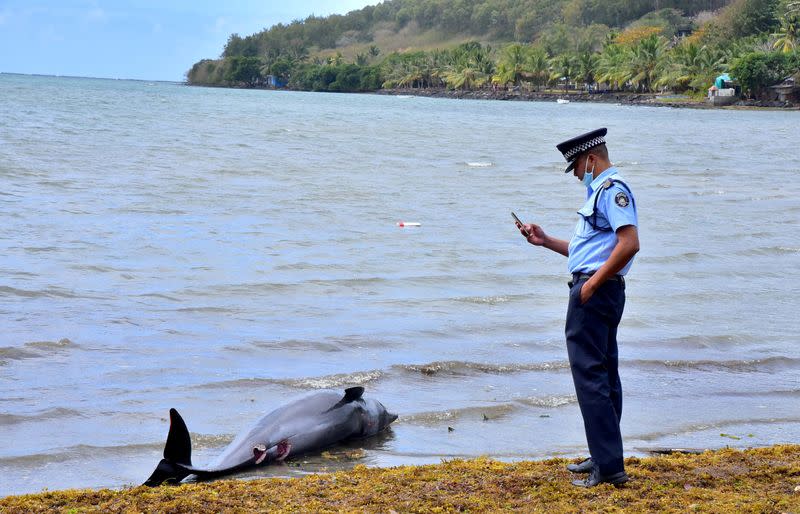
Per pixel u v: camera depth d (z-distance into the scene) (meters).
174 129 58.09
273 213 22.77
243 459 7.39
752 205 26.97
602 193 5.87
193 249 17.61
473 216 23.55
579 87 194.00
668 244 19.80
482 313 13.47
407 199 26.61
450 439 8.31
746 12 176.38
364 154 43.38
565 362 10.97
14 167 30.56
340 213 23.22
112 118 68.94
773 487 6.38
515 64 188.75
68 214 21.19
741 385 10.26
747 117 107.38
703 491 6.23
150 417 8.67
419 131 66.94
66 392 9.32
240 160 37.31
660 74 166.62
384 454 7.90
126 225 20.00
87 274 15.10
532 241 6.53
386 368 10.52
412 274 16.08
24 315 12.33
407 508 6.00
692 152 50.62
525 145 53.53
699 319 13.30
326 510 5.96
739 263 17.81
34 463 7.44
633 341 12.04
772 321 13.27
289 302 13.80
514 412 9.17
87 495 6.27
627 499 6.03
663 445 8.12
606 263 5.75
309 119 81.88
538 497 6.14
